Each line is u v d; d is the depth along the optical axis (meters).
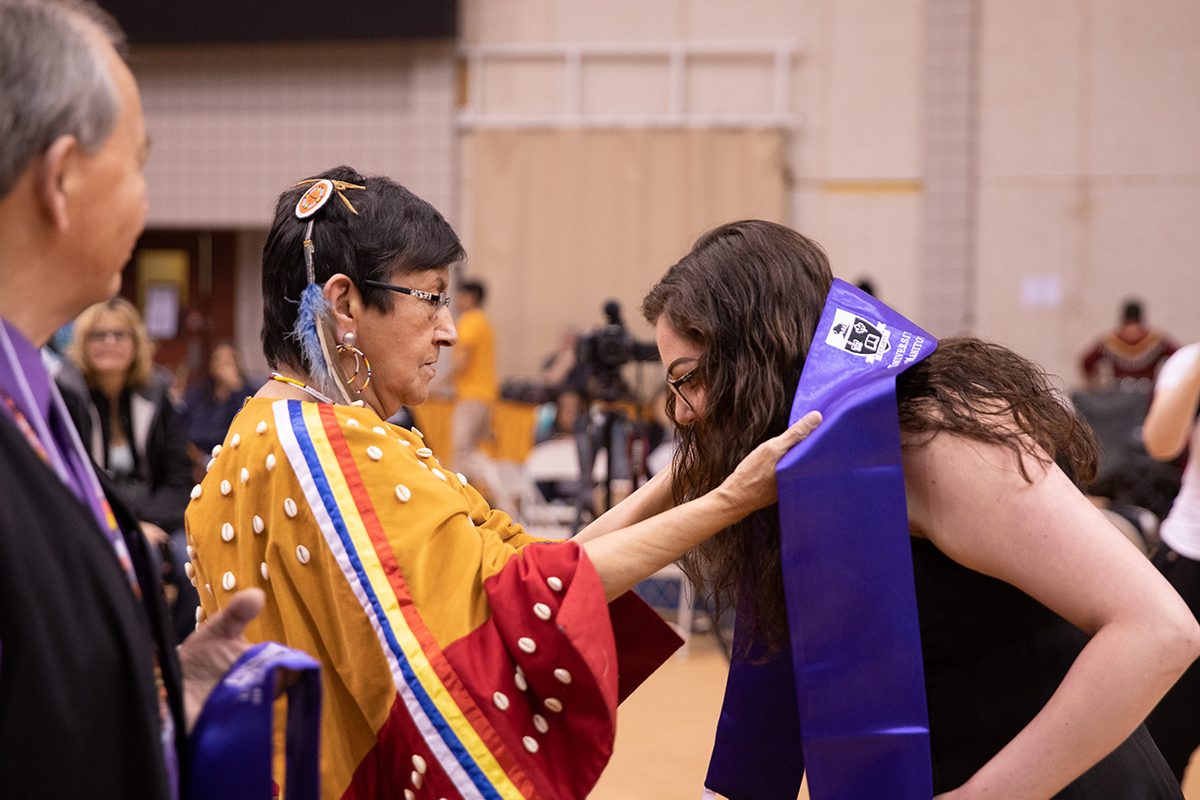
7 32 0.87
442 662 1.24
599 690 1.22
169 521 3.79
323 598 1.32
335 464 1.32
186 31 9.42
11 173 0.87
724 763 1.45
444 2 9.06
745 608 1.42
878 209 8.80
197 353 9.04
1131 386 7.74
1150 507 5.42
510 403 8.42
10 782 0.81
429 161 9.30
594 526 1.58
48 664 0.82
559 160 9.15
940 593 1.28
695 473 1.42
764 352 1.32
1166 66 8.44
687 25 9.03
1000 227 8.66
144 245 10.09
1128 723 1.13
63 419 0.94
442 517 1.30
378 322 1.45
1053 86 8.57
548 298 9.19
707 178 8.95
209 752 0.96
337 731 1.33
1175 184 8.45
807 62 8.88
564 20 9.18
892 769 1.19
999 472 1.19
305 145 9.52
